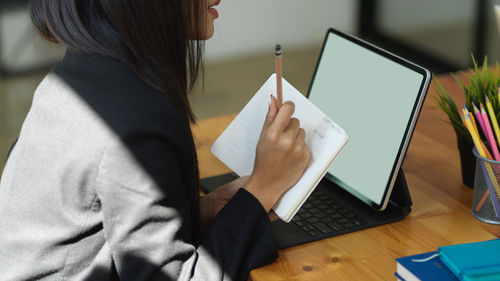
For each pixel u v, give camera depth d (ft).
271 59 14.97
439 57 14.15
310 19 15.24
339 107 4.97
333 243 4.11
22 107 13.02
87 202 3.44
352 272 3.81
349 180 4.70
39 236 3.60
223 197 4.41
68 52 3.76
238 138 4.42
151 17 3.63
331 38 5.21
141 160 3.34
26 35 13.88
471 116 4.25
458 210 4.43
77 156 3.39
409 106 4.35
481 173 4.20
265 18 14.90
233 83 13.91
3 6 13.65
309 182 3.94
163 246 3.40
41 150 3.55
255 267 3.81
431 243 4.07
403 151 4.31
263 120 4.30
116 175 3.32
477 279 3.30
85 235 3.53
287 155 3.87
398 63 4.50
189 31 3.91
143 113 3.40
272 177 3.90
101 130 3.38
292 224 4.32
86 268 3.62
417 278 3.43
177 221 3.47
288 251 4.03
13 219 3.72
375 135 4.58
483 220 4.29
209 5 3.94
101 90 3.51
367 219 4.35
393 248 4.03
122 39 3.61
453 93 5.94
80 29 3.58
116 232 3.37
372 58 4.76
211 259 3.66
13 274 3.71
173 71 3.76
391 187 4.33
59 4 3.59
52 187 3.50
